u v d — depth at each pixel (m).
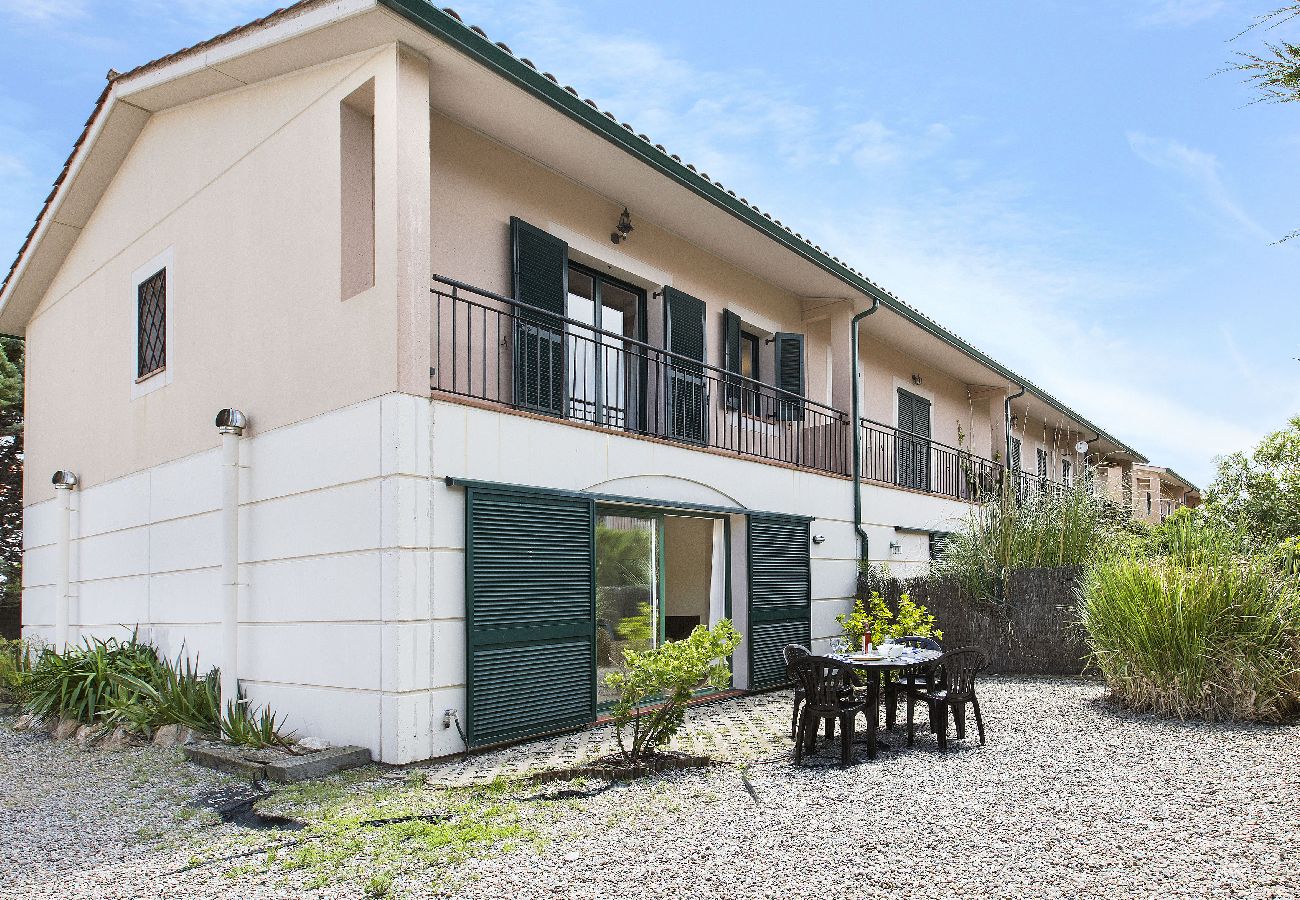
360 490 6.38
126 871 4.27
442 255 7.67
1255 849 4.05
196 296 8.45
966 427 17.81
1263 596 7.27
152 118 9.29
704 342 10.40
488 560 6.54
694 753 6.18
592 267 9.47
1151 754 6.00
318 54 6.94
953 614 10.68
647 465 8.27
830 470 12.04
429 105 7.35
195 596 8.13
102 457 10.03
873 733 6.13
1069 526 10.79
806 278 11.66
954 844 4.20
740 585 9.43
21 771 6.73
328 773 5.91
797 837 4.36
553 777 5.61
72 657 8.81
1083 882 3.69
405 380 6.22
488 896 3.71
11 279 11.66
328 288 6.86
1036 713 7.66
